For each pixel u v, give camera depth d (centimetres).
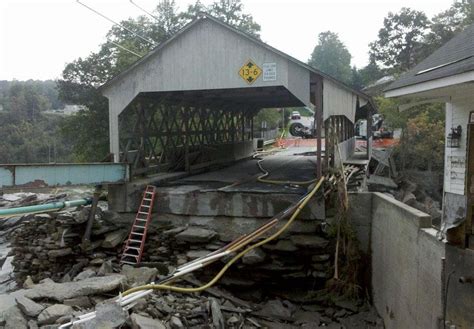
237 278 955
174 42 1121
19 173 864
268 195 1004
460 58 689
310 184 1118
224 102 1855
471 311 471
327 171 1165
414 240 645
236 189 1066
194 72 1112
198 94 1420
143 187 1106
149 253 1030
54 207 984
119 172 1095
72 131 3203
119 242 1038
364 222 1009
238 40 1080
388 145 3053
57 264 1055
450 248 498
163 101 1362
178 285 904
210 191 1039
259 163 1814
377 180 2048
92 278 771
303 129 4038
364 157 2092
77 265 1014
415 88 766
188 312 739
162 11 3391
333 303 937
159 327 630
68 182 962
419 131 2664
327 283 955
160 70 1133
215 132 1831
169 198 1066
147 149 1359
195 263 838
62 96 3250
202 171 1562
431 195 2503
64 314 629
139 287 725
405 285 691
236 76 1086
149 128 1325
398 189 2166
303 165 1722
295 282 983
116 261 1016
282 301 955
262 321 862
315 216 970
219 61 1095
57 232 1069
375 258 945
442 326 514
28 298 664
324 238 970
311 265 958
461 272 482
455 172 891
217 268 947
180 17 3378
